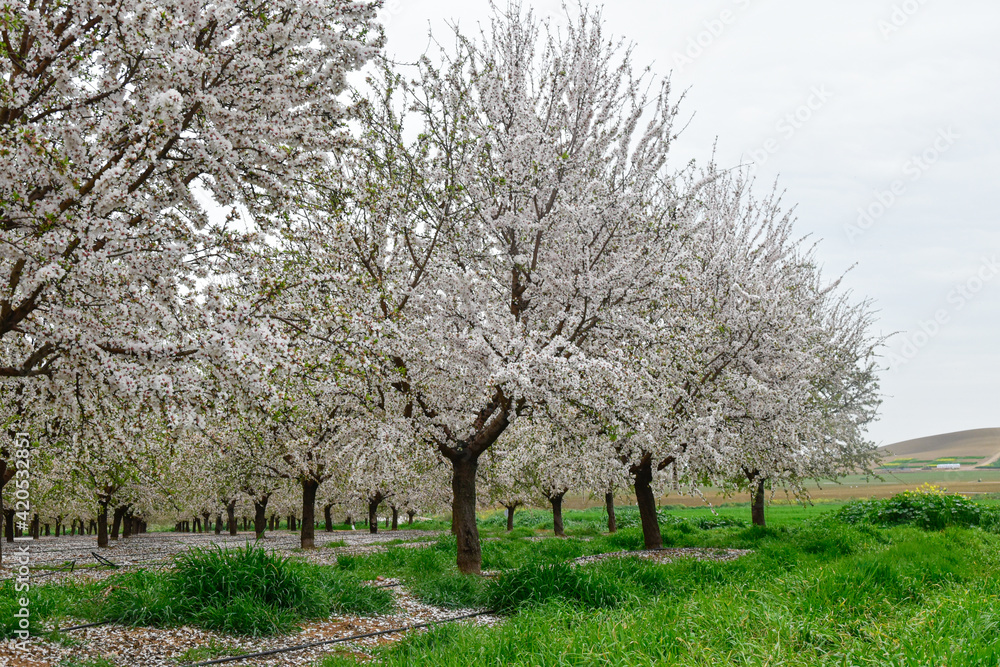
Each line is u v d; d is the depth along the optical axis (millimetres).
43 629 6887
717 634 5770
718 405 13453
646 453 15164
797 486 18828
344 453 14422
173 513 43438
